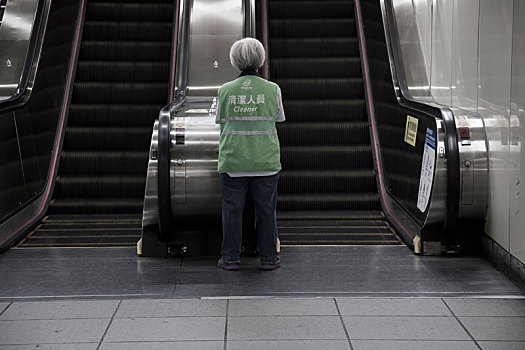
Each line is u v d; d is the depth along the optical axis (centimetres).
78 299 437
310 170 710
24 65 647
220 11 855
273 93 497
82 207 667
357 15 864
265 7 866
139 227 625
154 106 764
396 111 643
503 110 482
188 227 543
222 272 498
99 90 783
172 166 527
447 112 521
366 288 459
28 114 627
